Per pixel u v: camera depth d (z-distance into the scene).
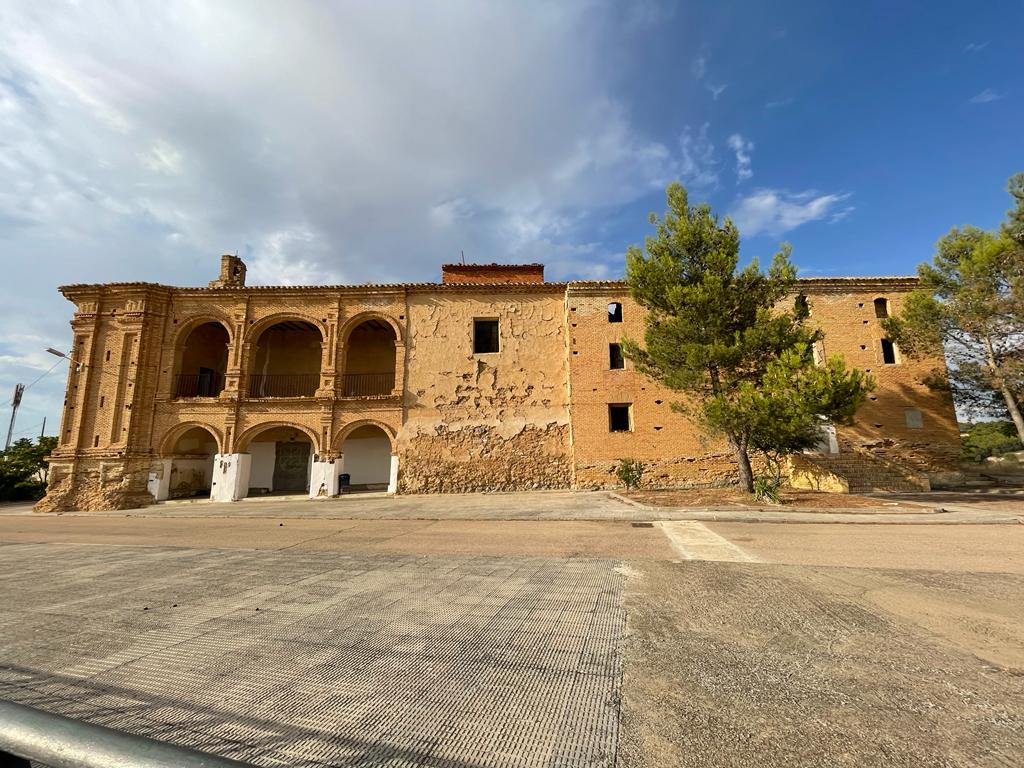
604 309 22.84
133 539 11.28
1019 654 3.75
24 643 4.29
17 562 8.30
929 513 12.16
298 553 8.86
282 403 22.42
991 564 6.91
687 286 15.64
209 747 2.62
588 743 2.64
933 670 3.48
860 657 3.73
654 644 4.07
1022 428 16.75
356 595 5.77
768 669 3.55
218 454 21.94
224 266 25.77
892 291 21.73
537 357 23.23
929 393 20.59
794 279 15.38
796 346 13.86
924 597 5.30
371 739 2.70
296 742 2.68
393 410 22.55
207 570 7.36
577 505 16.08
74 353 22.56
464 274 26.70
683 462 21.14
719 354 14.63
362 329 26.98
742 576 6.39
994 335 16.92
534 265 26.83
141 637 4.41
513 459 21.97
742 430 14.93
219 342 27.23
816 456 20.19
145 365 22.56
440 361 23.16
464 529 12.00
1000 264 16.17
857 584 5.88
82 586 6.41
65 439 21.62
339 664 3.74
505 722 2.87
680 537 9.78
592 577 6.53
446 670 3.60
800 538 9.36
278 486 25.38
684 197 16.48
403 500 19.80
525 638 4.25
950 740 2.61
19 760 1.15
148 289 22.94
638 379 21.95
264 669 3.66
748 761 2.45
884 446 20.19
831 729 2.73
